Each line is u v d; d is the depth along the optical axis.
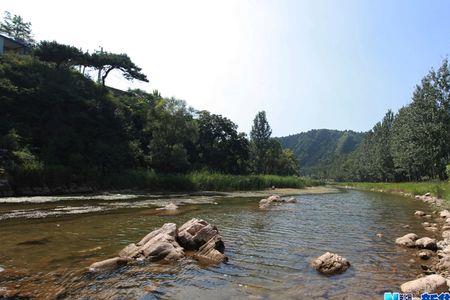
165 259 11.61
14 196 33.44
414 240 15.20
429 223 20.47
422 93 55.88
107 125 59.06
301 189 67.12
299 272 10.77
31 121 47.75
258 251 13.51
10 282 9.23
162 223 19.28
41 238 14.75
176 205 29.06
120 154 53.38
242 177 60.31
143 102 77.44
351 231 18.19
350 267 11.36
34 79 55.69
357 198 43.81
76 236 15.36
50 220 19.50
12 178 34.97
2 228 16.84
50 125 48.72
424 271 10.94
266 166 106.06
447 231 16.95
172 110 57.78
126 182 47.50
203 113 83.75
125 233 16.27
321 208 30.05
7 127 43.91
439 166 55.25
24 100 49.34
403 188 56.62
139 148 59.28
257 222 20.80
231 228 18.56
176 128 57.84
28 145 42.72
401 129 64.50
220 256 11.99
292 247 14.30
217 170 75.69
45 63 65.50
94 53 73.56
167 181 49.69
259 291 9.02
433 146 54.03
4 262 11.09
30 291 8.62
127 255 11.96
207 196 41.25
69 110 54.84
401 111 74.75
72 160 43.88
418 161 57.44
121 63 73.88
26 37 94.12
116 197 36.53
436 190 40.06
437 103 54.00
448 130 52.91
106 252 12.66
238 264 11.55
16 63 58.25
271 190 59.41
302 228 18.94
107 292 8.69
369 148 111.25
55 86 56.75
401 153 63.97
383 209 29.56
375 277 10.32
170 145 57.09
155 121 58.50
